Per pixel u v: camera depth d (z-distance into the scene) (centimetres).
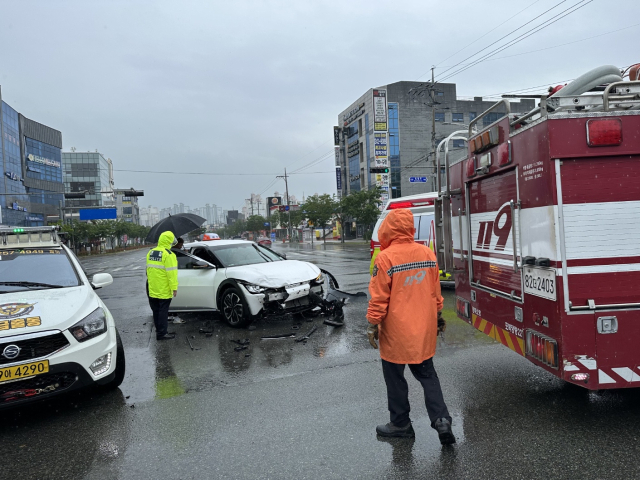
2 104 6694
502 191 405
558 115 321
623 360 322
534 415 378
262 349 629
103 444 364
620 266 321
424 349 328
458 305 525
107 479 310
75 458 343
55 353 411
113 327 488
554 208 321
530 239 355
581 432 345
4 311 425
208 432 376
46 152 8500
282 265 808
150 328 821
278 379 502
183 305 852
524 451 320
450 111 6562
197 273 832
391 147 6456
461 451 324
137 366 583
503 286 412
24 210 7238
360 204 5022
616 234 320
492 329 438
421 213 1062
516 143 370
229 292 778
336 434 360
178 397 462
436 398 332
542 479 286
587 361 321
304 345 638
